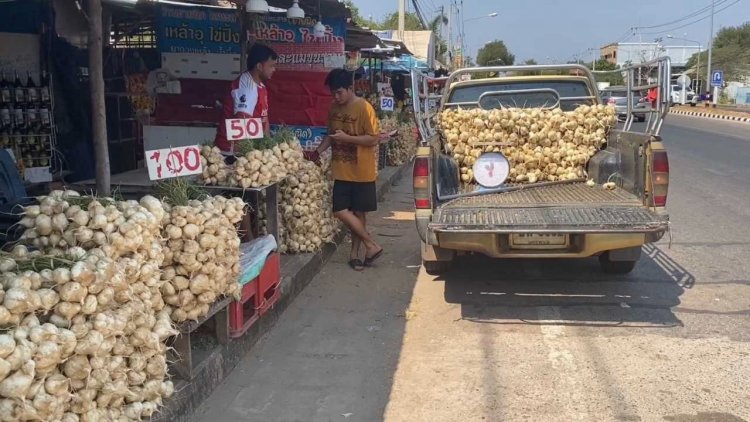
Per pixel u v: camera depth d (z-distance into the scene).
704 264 6.75
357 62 16.16
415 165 5.31
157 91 8.12
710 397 3.89
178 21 7.92
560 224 4.79
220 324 4.19
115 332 2.80
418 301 5.71
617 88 7.92
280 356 4.57
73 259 2.78
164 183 4.07
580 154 6.50
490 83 7.24
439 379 4.18
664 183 5.05
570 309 5.45
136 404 3.07
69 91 7.95
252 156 5.03
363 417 3.71
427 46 28.80
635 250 5.88
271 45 8.08
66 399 2.54
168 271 3.58
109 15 6.95
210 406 3.82
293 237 6.40
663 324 5.08
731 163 15.28
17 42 7.31
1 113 7.28
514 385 4.07
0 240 3.65
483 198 5.83
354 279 6.38
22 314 2.46
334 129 6.43
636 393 3.94
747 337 4.80
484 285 6.13
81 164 8.12
